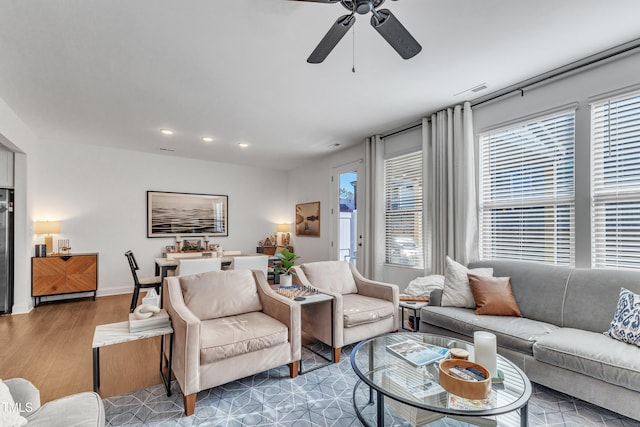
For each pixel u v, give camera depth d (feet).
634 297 6.68
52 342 10.39
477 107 11.44
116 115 12.56
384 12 5.12
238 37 7.43
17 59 8.29
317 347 10.07
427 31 7.23
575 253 8.96
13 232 13.94
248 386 7.55
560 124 9.39
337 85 10.02
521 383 5.14
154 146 17.52
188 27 7.03
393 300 10.20
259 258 14.58
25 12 6.46
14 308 13.79
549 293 8.29
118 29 7.08
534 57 8.45
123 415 6.37
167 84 9.84
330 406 6.73
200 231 20.92
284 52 8.09
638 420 5.51
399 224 14.67
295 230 23.45
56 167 16.56
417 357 6.12
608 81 8.30
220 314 8.32
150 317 7.33
